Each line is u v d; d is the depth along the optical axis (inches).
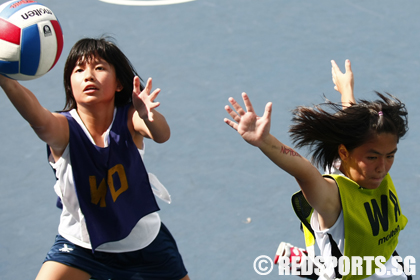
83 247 524.4
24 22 442.9
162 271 564.1
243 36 1171.9
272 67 1067.3
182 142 884.0
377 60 1071.6
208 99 983.6
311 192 441.4
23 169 845.8
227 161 841.5
